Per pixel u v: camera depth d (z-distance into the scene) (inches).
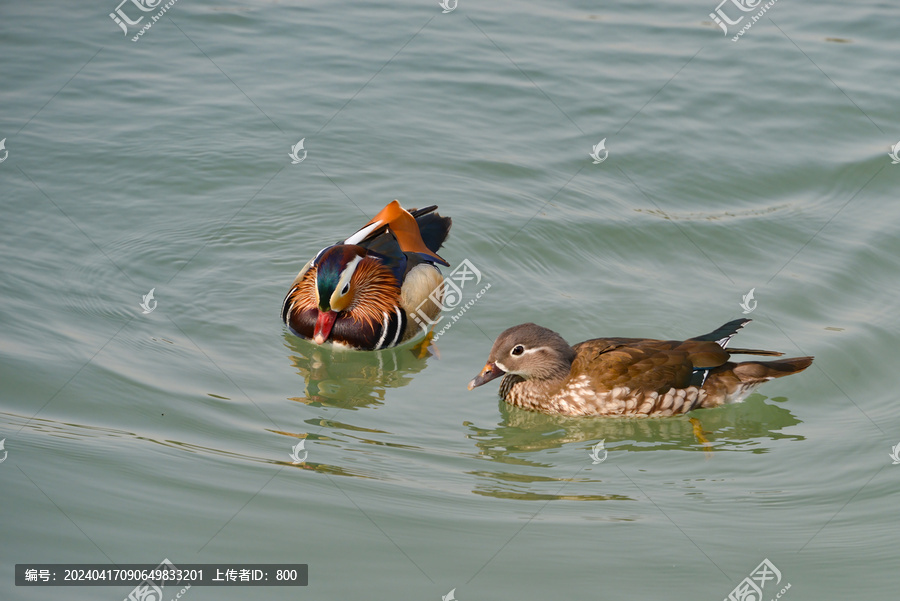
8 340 509.0
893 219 652.7
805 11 909.8
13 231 615.8
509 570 364.2
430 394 519.5
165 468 416.8
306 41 850.1
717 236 639.8
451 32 869.2
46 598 324.8
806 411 506.6
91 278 583.8
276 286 601.3
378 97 775.1
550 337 508.4
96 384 482.6
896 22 882.8
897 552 384.8
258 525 380.5
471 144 724.7
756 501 426.3
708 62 821.2
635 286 601.0
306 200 670.5
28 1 884.6
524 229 645.3
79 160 685.3
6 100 737.6
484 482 434.3
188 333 549.3
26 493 384.8
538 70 808.9
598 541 388.2
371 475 428.8
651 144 723.4
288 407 490.0
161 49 827.4
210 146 709.9
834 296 585.9
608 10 917.2
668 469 454.9
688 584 361.4
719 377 508.4
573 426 499.8
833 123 744.3
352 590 345.7
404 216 602.2
